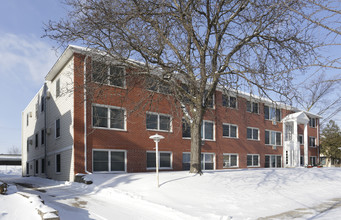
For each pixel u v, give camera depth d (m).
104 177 15.77
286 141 34.53
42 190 14.10
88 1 11.29
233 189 12.12
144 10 11.46
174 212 8.45
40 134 25.42
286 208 9.62
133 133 19.95
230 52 12.84
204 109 14.88
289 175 17.55
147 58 11.85
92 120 18.30
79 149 17.58
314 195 12.41
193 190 11.55
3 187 8.70
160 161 21.33
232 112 28.09
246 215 8.46
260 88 11.48
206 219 7.79
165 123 21.92
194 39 12.70
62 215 7.15
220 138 26.62
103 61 12.91
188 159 23.16
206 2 12.34
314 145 41.91
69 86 18.42
